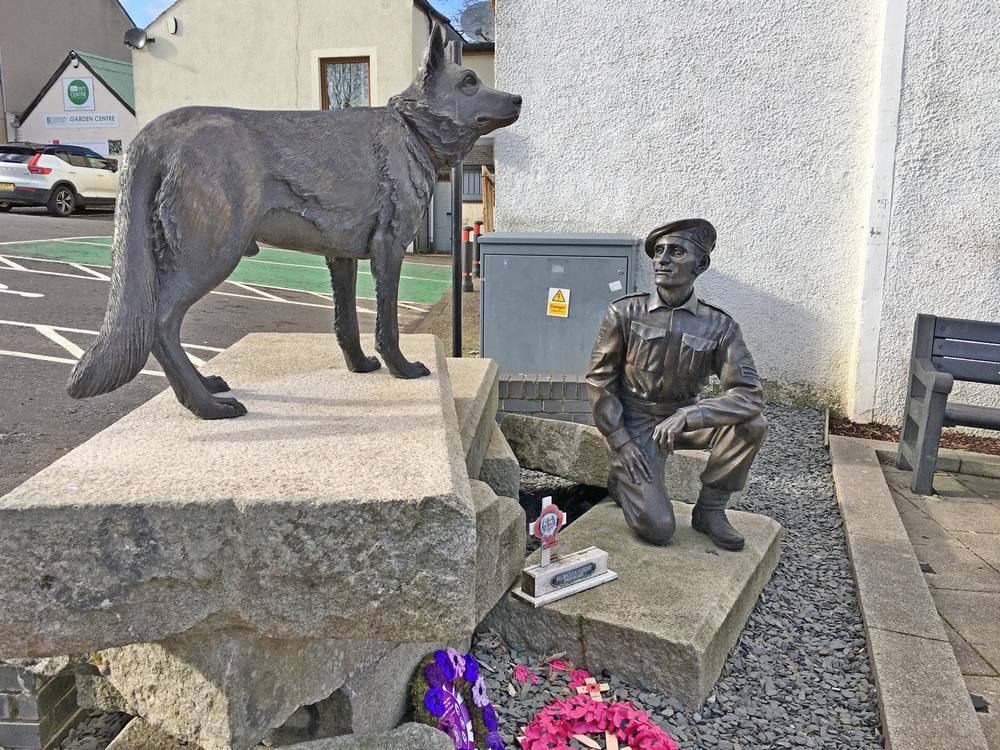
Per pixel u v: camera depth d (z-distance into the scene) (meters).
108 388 2.14
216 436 2.22
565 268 5.55
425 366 3.12
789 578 3.43
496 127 2.83
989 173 5.39
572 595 2.82
